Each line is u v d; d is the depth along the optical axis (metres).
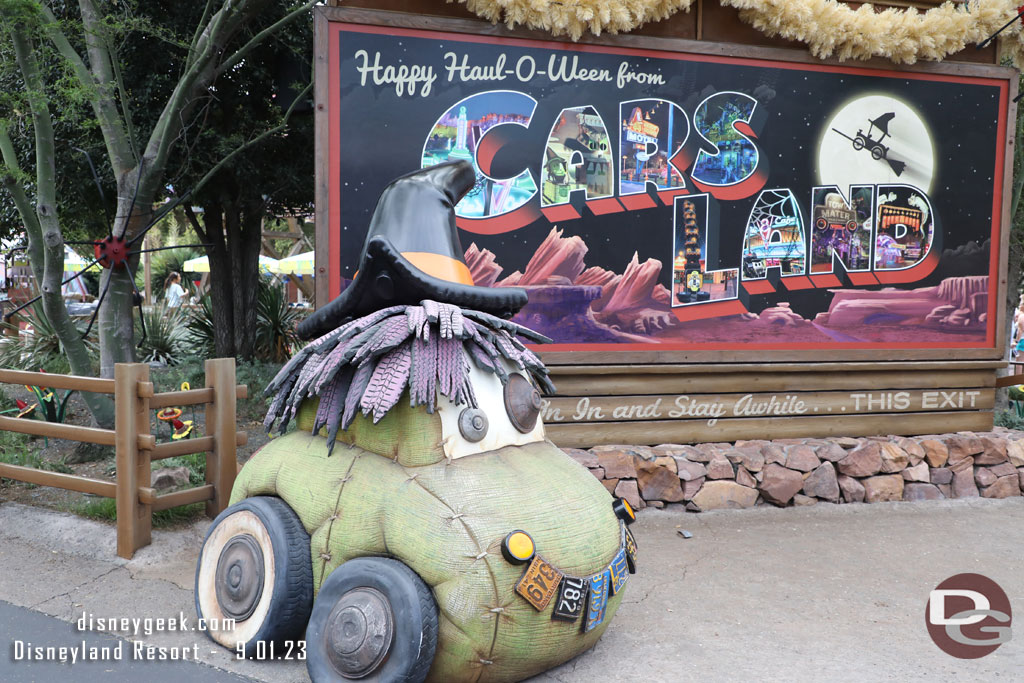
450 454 3.41
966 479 7.05
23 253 10.91
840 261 7.04
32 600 4.45
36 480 5.51
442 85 6.12
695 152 6.67
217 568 3.82
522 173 6.32
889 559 5.46
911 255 7.19
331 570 3.44
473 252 6.26
